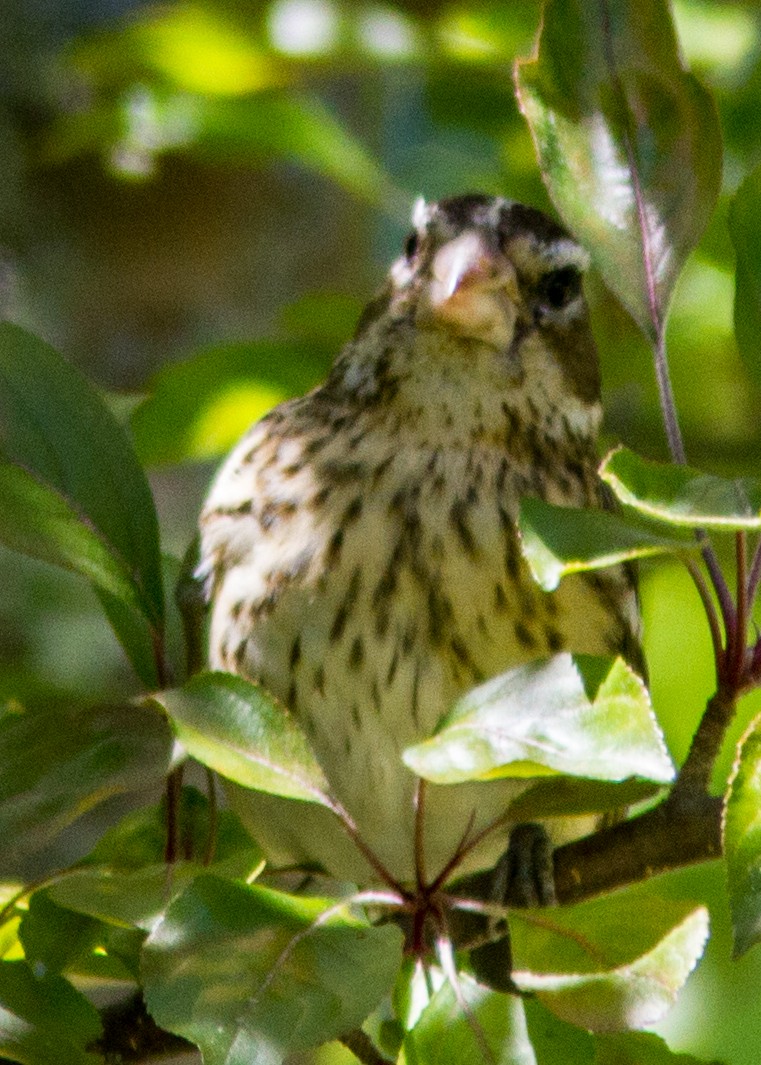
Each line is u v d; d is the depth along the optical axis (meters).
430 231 3.47
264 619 3.44
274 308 4.23
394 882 3.33
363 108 3.92
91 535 3.37
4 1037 3.32
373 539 3.44
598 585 3.45
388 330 3.46
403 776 3.44
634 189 3.35
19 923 3.36
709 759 3.36
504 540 3.45
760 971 3.57
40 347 3.38
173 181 4.15
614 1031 3.30
